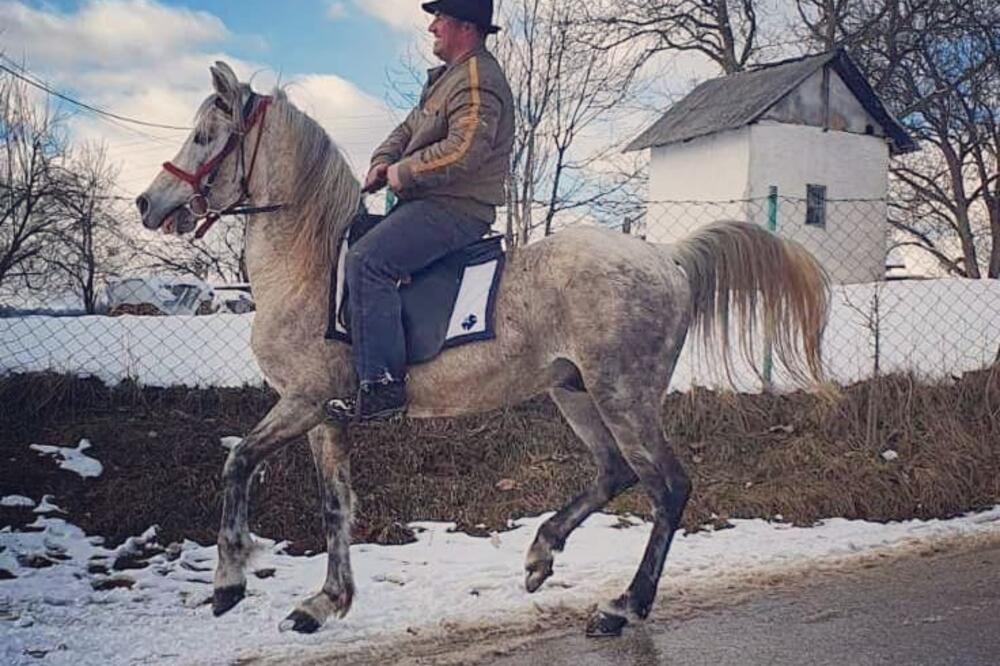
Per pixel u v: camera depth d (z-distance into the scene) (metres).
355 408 4.95
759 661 4.39
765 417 8.35
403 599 5.45
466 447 7.67
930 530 6.87
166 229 5.11
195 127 5.10
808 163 28.52
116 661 4.48
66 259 22.94
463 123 4.95
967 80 27.67
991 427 8.28
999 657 4.34
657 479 5.02
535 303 5.03
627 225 11.20
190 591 5.55
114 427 7.37
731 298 5.46
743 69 32.75
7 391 7.47
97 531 6.33
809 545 6.47
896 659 4.34
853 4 30.30
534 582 5.35
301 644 4.77
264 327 5.02
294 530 6.56
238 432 7.51
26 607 5.21
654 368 5.07
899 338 10.31
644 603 4.94
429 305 5.00
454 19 5.18
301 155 5.06
